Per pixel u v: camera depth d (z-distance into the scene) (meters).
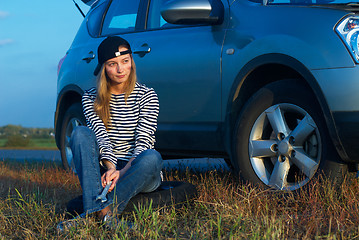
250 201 3.35
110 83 3.31
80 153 2.95
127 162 3.36
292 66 3.52
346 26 3.33
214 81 4.09
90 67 5.40
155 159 3.09
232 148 4.00
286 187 3.59
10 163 7.81
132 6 5.16
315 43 3.41
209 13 4.04
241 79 3.88
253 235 2.58
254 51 3.78
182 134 4.38
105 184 2.94
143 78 4.65
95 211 2.85
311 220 2.87
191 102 4.28
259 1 3.98
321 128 3.43
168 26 4.65
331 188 3.34
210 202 3.37
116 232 2.72
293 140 3.58
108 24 5.45
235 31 3.99
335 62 3.29
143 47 4.71
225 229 2.82
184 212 3.24
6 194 4.40
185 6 4.02
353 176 3.54
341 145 3.29
